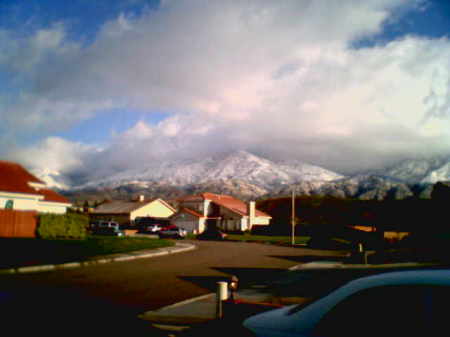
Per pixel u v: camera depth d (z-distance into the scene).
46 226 28.92
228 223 68.50
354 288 3.44
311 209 103.25
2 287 10.81
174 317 8.34
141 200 71.25
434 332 2.88
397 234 34.53
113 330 7.09
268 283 13.88
